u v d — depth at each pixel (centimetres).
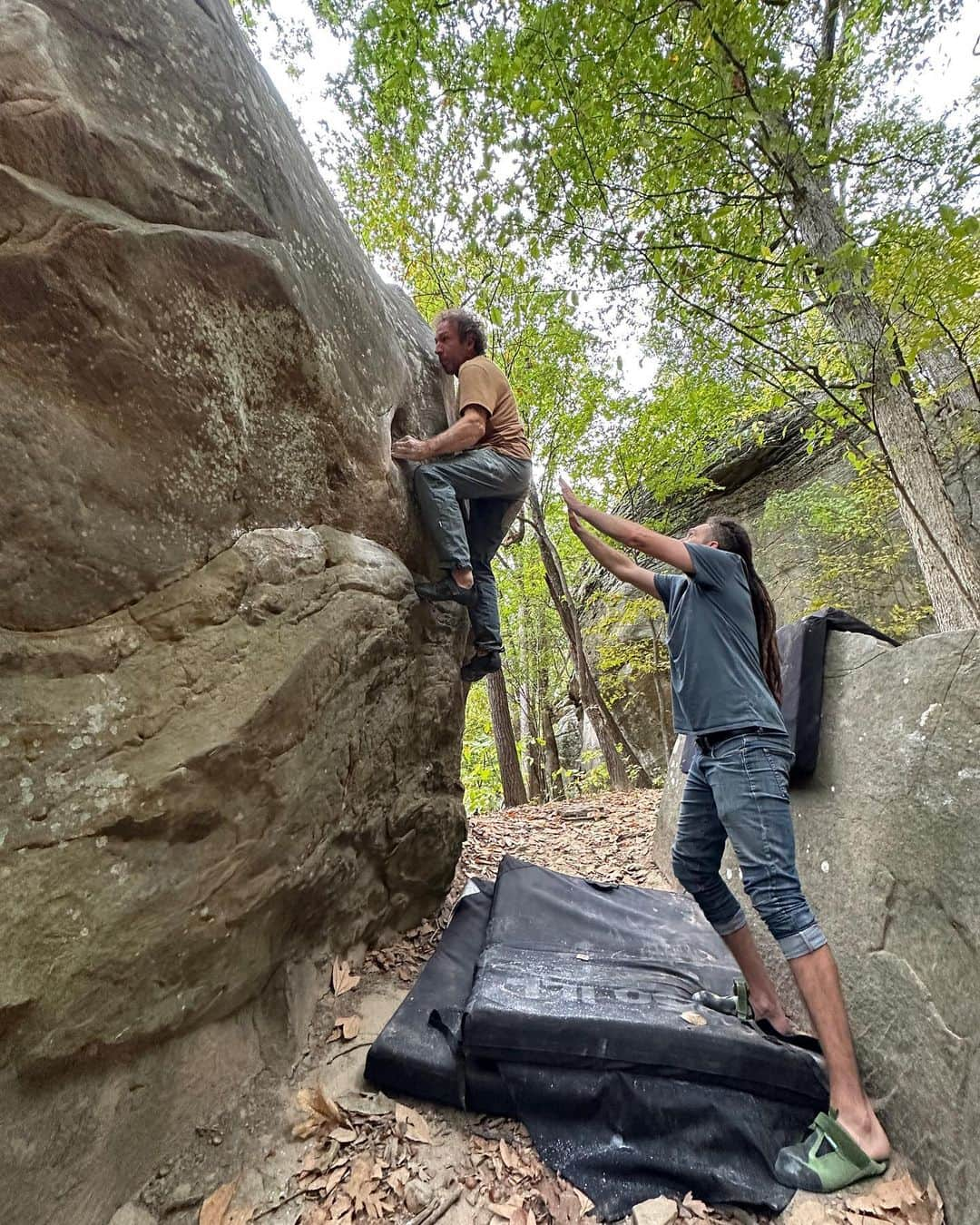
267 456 177
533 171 284
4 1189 106
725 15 220
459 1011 191
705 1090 164
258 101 171
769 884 172
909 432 397
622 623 1130
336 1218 140
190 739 142
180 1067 151
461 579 254
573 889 289
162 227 134
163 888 139
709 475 1180
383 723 246
